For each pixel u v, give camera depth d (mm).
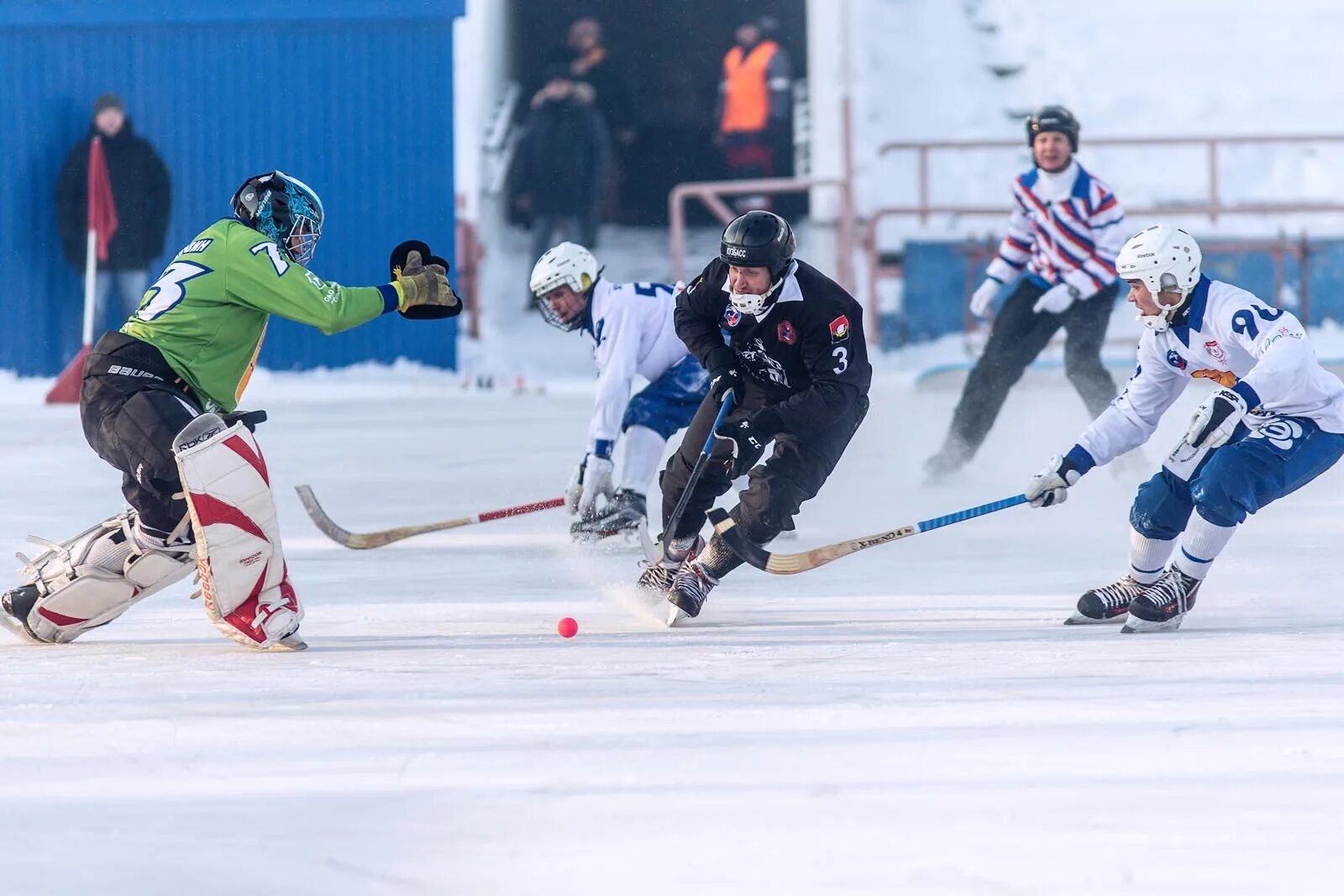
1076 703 11055
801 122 68125
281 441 37562
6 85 55938
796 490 15906
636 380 47625
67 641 14961
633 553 21688
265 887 7355
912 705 11039
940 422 39844
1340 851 7711
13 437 39062
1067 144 28172
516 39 72812
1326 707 10852
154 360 14352
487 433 39156
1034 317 28500
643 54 72562
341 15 56375
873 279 59438
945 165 67688
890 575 19547
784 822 8219
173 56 56500
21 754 9781
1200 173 68125
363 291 14641
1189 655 13211
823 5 66625
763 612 16656
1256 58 73375
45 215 56062
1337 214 64875
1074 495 27609
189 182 56875
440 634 15133
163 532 14555
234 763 9508
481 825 8219
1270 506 25734
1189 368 15836
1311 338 58156
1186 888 7234
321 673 12617
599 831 8094
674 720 10586
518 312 64875
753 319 16062
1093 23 74312
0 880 7473
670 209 72750
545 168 59719
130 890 7324
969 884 7305
